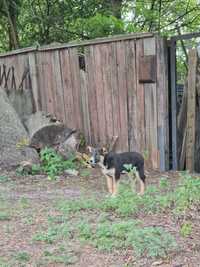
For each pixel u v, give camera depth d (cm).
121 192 529
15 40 1134
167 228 422
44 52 834
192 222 436
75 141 762
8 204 523
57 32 1193
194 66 699
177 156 722
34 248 391
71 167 711
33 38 1220
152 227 414
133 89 725
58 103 829
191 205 474
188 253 371
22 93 880
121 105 743
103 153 560
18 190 600
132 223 419
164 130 702
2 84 916
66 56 803
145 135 720
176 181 633
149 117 713
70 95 809
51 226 439
